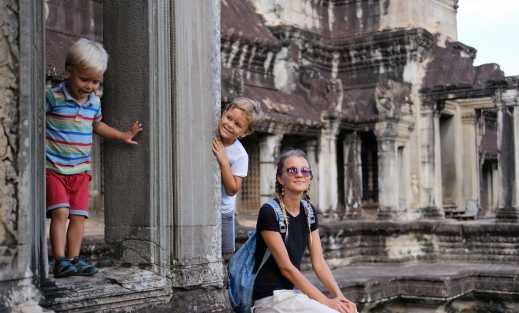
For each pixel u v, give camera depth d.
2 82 4.45
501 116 23.62
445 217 26.53
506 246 22.75
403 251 23.77
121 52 5.95
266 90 23.09
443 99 25.27
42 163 4.77
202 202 6.04
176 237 5.86
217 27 6.23
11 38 4.49
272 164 21.14
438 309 19.56
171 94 5.88
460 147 28.06
